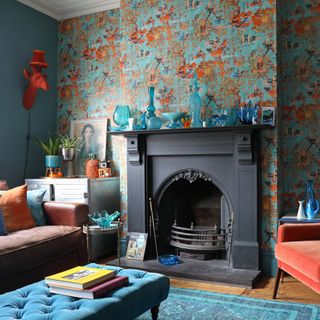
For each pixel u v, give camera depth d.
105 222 3.39
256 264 3.46
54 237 3.04
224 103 3.69
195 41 3.82
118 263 3.55
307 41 3.77
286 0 3.84
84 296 1.88
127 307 1.92
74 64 4.87
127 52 4.14
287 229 2.83
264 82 3.53
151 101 3.90
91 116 4.77
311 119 3.75
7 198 3.27
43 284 2.12
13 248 2.67
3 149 4.27
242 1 3.61
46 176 4.47
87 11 4.77
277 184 3.51
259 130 3.50
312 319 2.50
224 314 2.60
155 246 4.00
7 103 4.31
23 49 4.50
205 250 3.78
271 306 2.74
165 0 3.96
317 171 3.74
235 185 3.56
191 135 3.74
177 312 2.64
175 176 3.91
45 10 4.75
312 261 2.34
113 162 4.63
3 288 2.51
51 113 4.89
